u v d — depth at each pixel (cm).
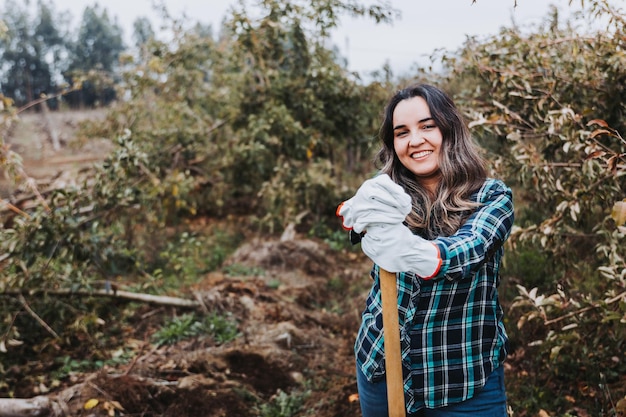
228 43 755
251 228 708
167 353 421
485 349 168
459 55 387
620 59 296
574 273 369
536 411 300
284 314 468
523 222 430
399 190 151
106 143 905
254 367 394
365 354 181
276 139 635
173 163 658
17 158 445
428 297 164
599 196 285
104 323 451
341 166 758
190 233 693
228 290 507
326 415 337
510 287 395
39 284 430
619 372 307
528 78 334
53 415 323
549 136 325
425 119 173
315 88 631
